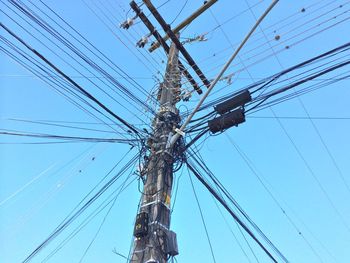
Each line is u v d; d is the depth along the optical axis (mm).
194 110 7734
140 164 8289
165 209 7434
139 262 6656
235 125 8062
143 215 7090
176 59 10570
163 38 10914
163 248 6777
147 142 8492
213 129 8141
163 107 9227
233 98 8102
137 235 6918
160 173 7863
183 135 8188
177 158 8281
